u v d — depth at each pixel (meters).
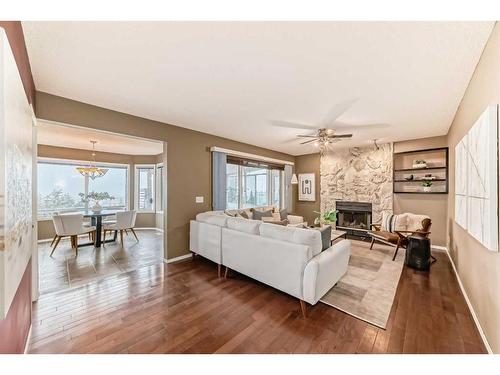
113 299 2.42
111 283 2.83
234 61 1.88
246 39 1.60
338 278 2.56
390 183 5.11
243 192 5.82
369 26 1.46
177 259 3.80
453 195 3.49
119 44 1.64
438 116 3.28
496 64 1.48
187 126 3.87
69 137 4.52
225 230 3.05
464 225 2.35
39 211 5.34
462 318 2.07
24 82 1.55
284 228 2.48
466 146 2.22
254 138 4.77
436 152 4.58
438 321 2.02
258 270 2.59
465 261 2.55
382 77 2.14
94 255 4.05
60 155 5.50
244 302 2.37
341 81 2.22
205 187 4.30
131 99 2.67
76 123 2.69
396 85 2.31
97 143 5.13
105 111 2.96
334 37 1.57
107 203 6.43
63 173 5.67
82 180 5.96
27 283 1.71
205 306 2.28
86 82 2.24
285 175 6.57
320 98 2.65
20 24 1.39
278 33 1.53
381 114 3.21
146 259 3.84
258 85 2.31
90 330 1.88
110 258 3.88
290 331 1.88
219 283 2.86
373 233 4.36
